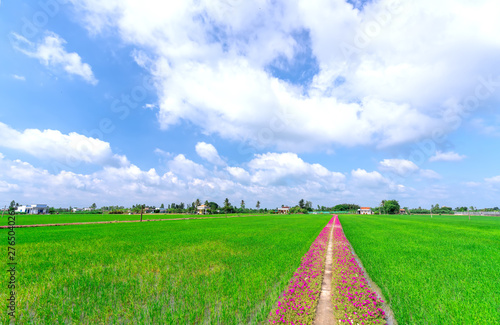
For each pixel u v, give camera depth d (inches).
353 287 352.5
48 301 332.2
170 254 650.2
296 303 297.1
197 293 360.8
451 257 604.1
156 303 319.9
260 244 834.8
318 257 584.7
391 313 311.7
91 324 276.8
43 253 665.0
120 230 1381.6
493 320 269.1
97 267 512.1
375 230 1381.6
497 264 535.5
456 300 330.0
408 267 503.2
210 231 1328.7
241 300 337.7
